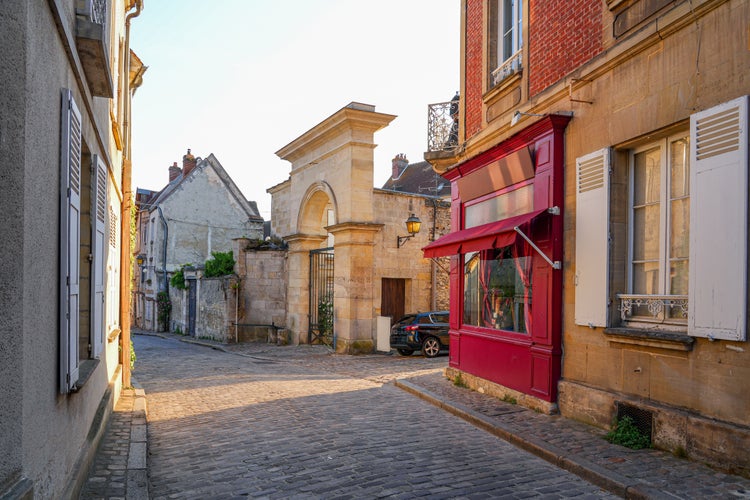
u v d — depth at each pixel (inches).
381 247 745.6
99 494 177.8
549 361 292.0
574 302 280.8
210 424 295.7
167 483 200.8
